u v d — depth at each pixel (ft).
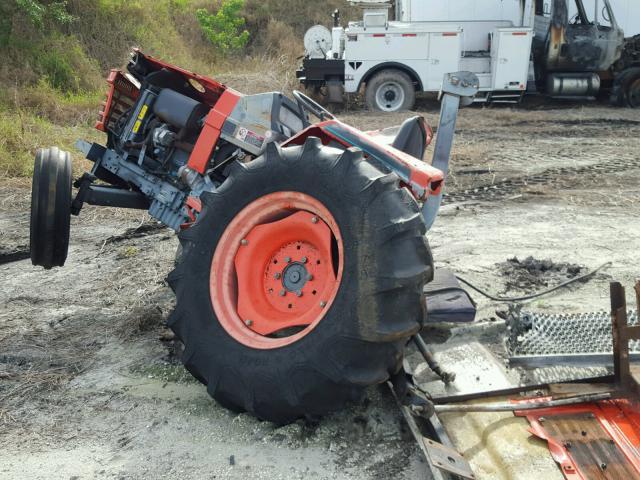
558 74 49.57
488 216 22.74
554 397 10.16
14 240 20.86
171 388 11.89
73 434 10.59
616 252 18.63
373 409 10.73
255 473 9.47
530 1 48.70
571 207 23.63
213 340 10.50
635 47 50.37
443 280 13.98
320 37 50.11
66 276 17.67
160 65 15.44
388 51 46.68
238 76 48.85
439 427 9.62
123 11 52.85
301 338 9.82
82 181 15.44
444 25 48.08
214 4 63.77
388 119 43.27
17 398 11.66
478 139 37.42
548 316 12.12
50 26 47.06
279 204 10.79
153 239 20.93
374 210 9.73
